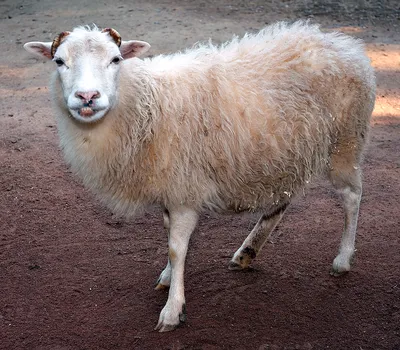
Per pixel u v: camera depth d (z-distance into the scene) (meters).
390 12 5.97
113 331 2.53
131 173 2.47
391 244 2.89
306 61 2.56
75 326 2.54
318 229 2.98
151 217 3.05
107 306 2.62
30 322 2.56
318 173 2.65
